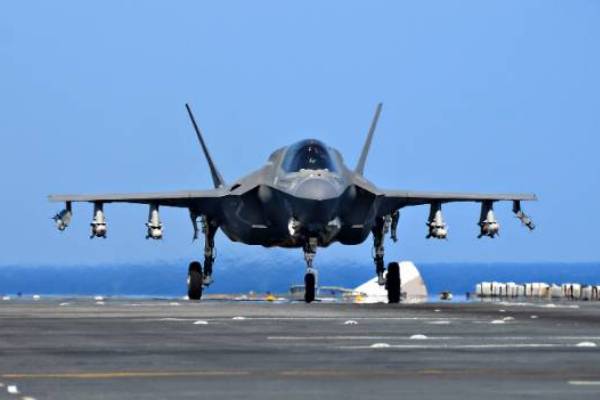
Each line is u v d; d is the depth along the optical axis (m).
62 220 191.12
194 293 199.12
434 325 112.38
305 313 136.12
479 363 76.19
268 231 185.00
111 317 127.25
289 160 181.50
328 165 179.75
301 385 65.81
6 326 111.88
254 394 62.38
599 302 184.00
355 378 68.69
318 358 79.50
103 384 66.38
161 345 89.69
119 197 190.50
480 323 115.38
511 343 90.81
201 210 196.25
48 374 71.00
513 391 63.03
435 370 72.38
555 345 89.00
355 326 111.06
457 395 61.69
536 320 120.56
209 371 72.25
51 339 95.69
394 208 194.62
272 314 133.25
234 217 186.88
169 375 70.38
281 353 83.00
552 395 61.50
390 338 95.88
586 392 62.59
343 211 179.75
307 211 173.12
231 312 138.38
